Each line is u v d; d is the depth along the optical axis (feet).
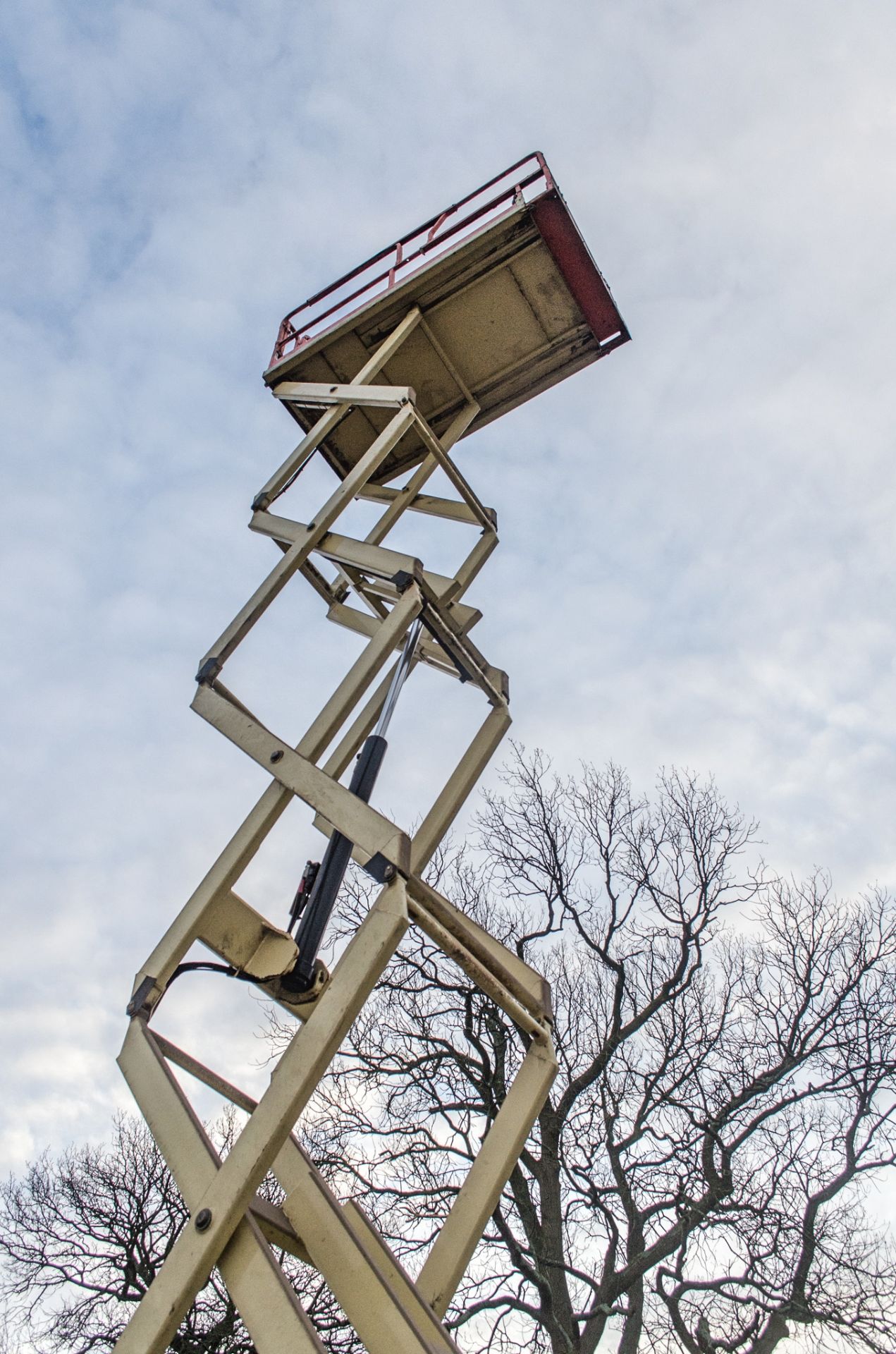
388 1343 7.15
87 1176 37.11
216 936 10.85
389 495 18.34
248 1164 7.32
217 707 11.71
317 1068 7.67
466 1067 34.65
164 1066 8.85
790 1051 37.04
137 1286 32.04
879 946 40.37
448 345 20.10
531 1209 31.40
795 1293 31.60
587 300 19.29
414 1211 32.30
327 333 19.61
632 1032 37.14
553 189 17.58
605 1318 30.40
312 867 11.47
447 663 15.29
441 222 19.95
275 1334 6.60
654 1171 33.42
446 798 12.89
